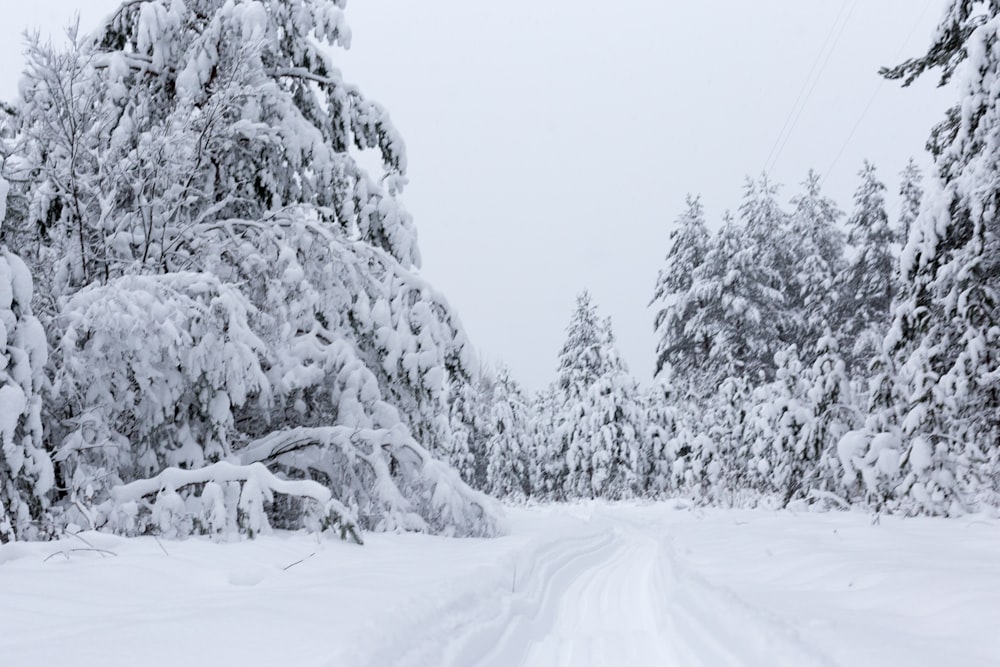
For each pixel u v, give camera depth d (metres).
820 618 4.38
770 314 31.19
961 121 11.16
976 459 12.73
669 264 35.19
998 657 3.29
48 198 11.06
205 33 12.76
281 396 11.84
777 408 20.81
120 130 11.80
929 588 5.09
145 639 3.54
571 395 41.47
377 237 14.59
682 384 33.88
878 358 14.83
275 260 12.02
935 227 11.86
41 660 3.08
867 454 14.43
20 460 7.23
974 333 11.94
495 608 5.61
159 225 11.71
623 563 11.15
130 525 8.16
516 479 46.75
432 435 14.22
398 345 12.82
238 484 9.10
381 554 8.27
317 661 3.24
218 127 11.81
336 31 13.74
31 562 5.94
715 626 4.71
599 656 4.86
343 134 14.94
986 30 10.81
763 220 34.16
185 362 9.71
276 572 6.46
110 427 9.69
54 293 10.62
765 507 19.56
